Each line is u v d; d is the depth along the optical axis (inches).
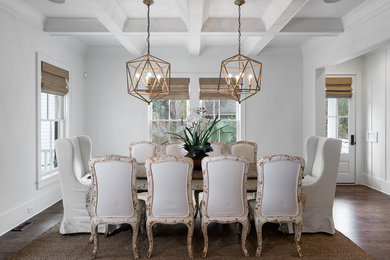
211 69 220.2
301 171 103.1
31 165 149.9
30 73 148.8
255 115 223.5
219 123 225.9
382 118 203.6
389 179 196.9
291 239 122.2
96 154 220.7
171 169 101.7
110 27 149.4
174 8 144.1
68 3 139.3
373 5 133.0
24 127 143.9
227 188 103.2
